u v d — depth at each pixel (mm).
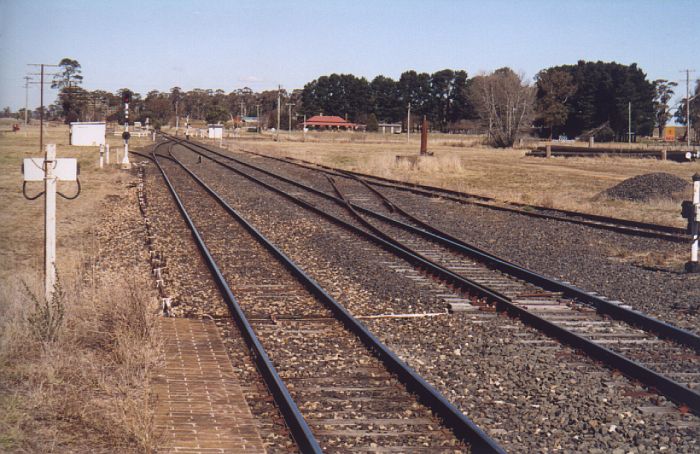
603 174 48844
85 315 9969
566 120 149625
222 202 25781
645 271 15625
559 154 74250
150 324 9602
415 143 109688
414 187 35438
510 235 20531
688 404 7652
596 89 145375
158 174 40125
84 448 6293
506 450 6520
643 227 22250
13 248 17703
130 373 8070
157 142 89000
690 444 6719
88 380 7914
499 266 15500
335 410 7445
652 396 7883
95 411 6980
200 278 14062
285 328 10625
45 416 6938
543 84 145250
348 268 15250
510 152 84688
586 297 12453
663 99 193250
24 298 10156
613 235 20547
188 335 10062
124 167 44344
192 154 62625
